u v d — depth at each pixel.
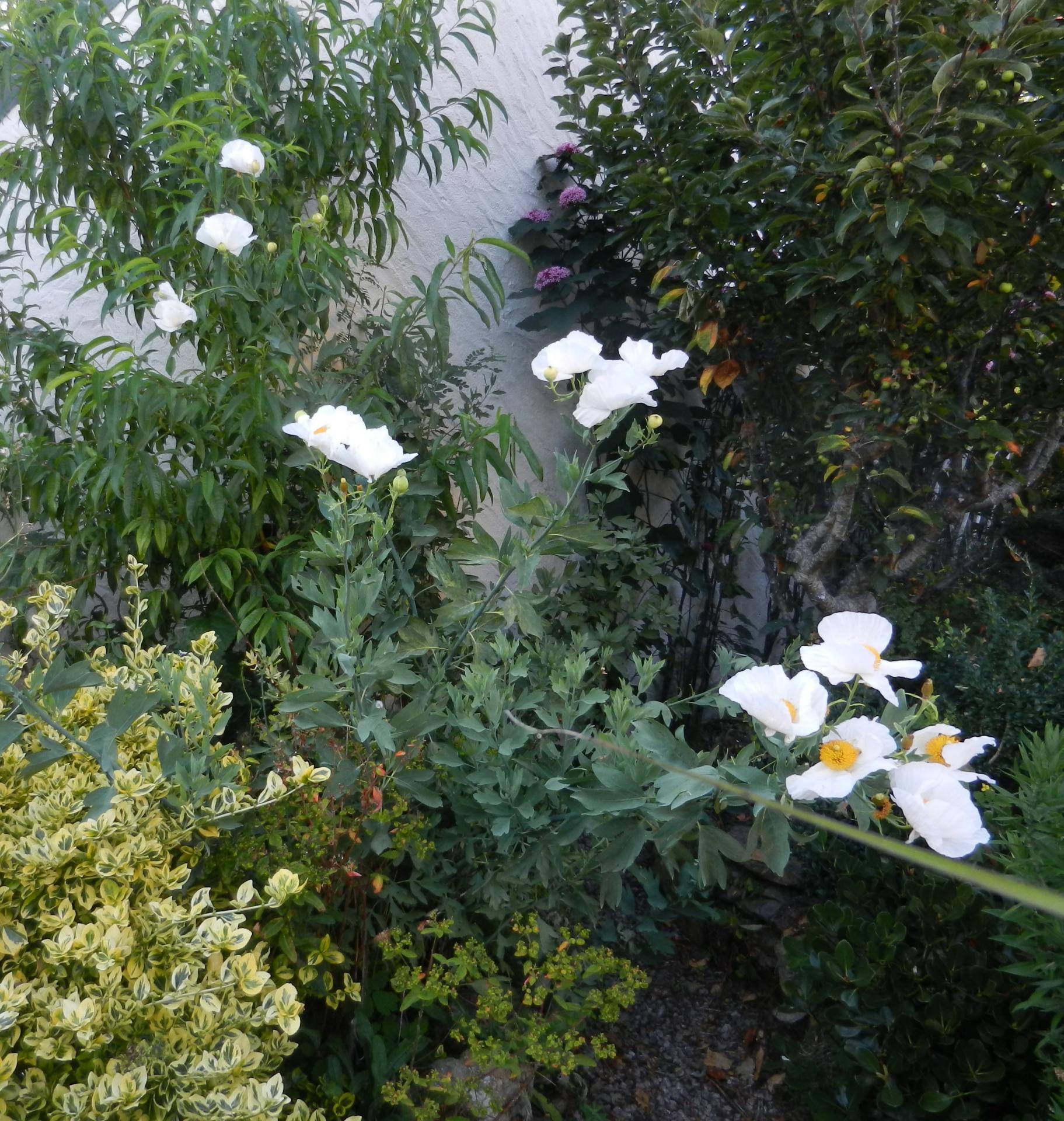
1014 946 1.39
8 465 2.03
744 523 2.78
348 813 1.59
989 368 2.49
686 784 1.15
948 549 3.01
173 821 1.35
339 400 2.06
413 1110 1.49
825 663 1.11
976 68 1.80
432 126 2.96
